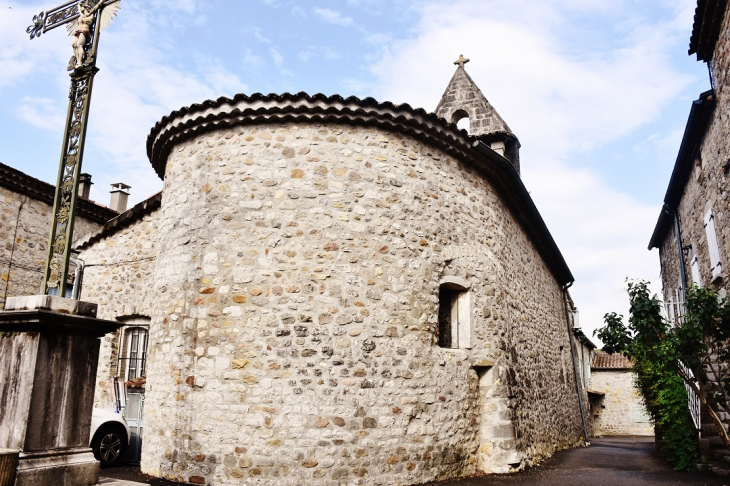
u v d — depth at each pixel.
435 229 8.36
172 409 7.41
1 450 4.06
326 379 7.10
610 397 24.47
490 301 9.12
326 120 7.87
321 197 7.64
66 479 4.36
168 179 8.62
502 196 10.33
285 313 7.26
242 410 7.00
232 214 7.67
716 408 9.06
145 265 10.56
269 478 6.77
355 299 7.43
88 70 5.36
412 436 7.42
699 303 7.91
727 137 8.66
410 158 8.25
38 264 13.50
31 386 4.30
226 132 8.02
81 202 14.76
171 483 7.03
